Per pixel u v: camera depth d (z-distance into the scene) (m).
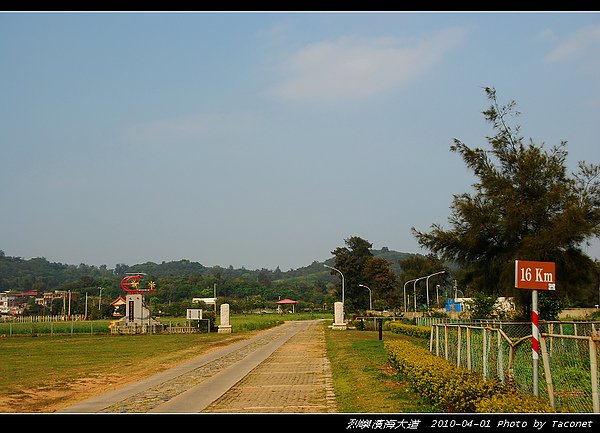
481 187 28.44
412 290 99.00
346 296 99.56
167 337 48.28
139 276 56.62
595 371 8.41
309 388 16.81
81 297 138.50
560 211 26.83
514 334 24.19
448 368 13.04
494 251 28.81
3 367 25.72
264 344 37.72
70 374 22.72
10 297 156.62
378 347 31.03
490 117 28.89
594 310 52.34
